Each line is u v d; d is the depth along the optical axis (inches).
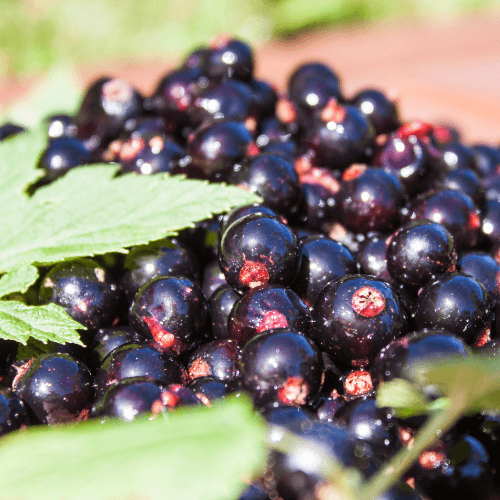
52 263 10.2
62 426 9.6
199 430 8.6
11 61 30.0
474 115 16.5
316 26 30.6
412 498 9.2
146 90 19.1
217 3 32.2
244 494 9.1
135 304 10.0
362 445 9.2
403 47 22.6
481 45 21.8
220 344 10.0
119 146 11.6
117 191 10.5
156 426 8.6
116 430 8.6
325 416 9.7
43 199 10.6
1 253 10.3
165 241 10.4
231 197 10.4
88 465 8.4
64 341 9.8
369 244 10.5
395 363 9.4
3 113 14.3
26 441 8.6
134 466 8.3
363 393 9.7
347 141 11.0
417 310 10.0
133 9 32.4
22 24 30.8
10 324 9.8
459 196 10.6
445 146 11.9
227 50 11.8
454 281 10.0
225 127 10.8
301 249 10.2
